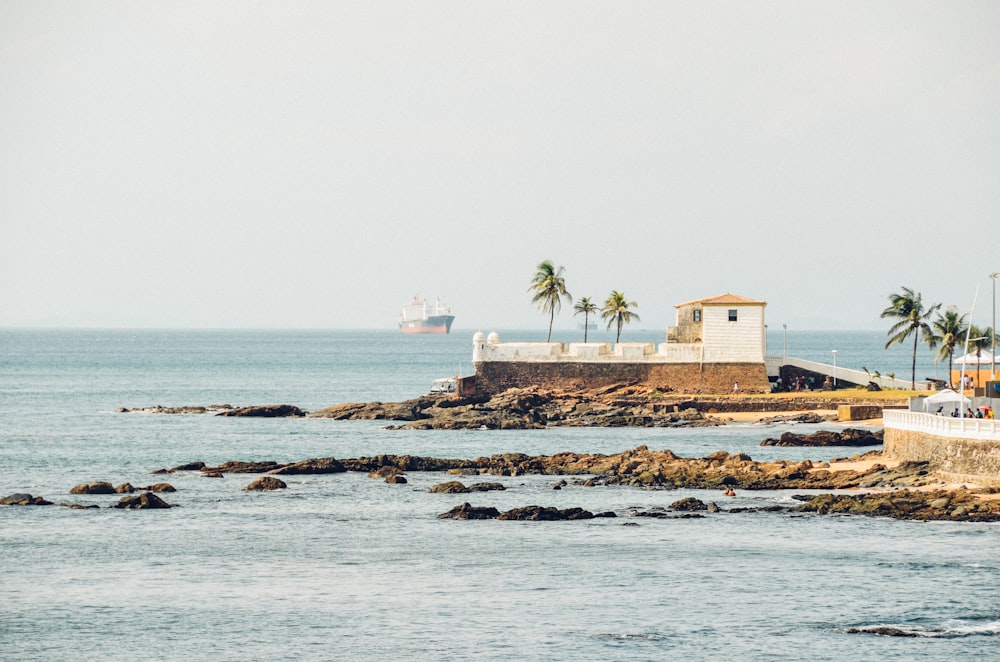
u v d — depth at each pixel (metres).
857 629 70.88
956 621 72.19
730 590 78.88
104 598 77.88
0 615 74.19
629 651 67.69
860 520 98.75
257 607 76.00
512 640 69.62
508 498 111.50
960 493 102.12
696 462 125.81
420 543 92.56
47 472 129.75
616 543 91.94
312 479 122.06
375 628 71.69
